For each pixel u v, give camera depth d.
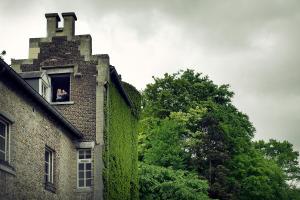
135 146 29.77
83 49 25.16
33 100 18.41
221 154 44.53
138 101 30.55
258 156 48.44
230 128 46.91
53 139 20.73
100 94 24.34
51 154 20.92
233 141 46.78
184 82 49.94
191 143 44.69
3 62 15.16
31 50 25.53
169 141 44.06
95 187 23.05
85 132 23.91
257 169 46.34
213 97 50.38
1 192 15.58
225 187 43.38
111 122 25.00
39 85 23.25
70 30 25.62
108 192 23.70
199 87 50.12
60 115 20.52
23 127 17.66
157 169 36.97
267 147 67.00
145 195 35.59
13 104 16.91
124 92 26.75
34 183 18.45
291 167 65.56
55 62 25.16
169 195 35.69
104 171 23.45
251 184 45.44
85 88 24.55
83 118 24.11
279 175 49.22
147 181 35.53
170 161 42.88
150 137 45.09
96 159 23.42
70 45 25.33
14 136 16.92
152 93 50.16
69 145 22.98
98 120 23.98
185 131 45.47
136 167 29.92
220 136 45.81
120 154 26.30
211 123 46.09
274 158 65.69
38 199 18.78
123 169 26.69
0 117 16.23
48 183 19.89
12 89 16.83
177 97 48.97
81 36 25.38
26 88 17.20
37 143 18.89
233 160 46.31
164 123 44.97
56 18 25.98
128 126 28.22
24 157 17.62
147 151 43.78
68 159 22.73
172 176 37.06
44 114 19.66
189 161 44.69
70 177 22.94
